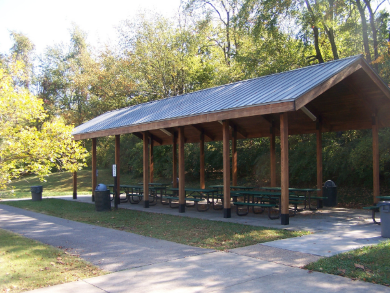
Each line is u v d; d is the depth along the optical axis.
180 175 12.60
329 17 17.16
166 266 5.86
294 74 11.12
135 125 13.41
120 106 32.56
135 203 15.92
